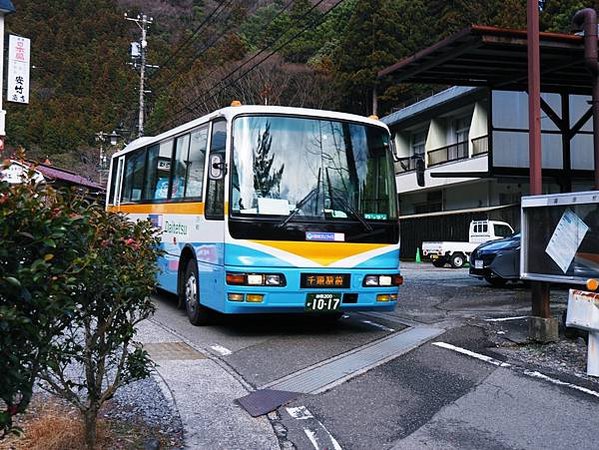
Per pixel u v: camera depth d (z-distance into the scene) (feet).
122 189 46.42
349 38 130.11
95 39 184.24
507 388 19.69
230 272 25.26
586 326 20.95
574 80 43.21
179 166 33.60
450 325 29.86
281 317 33.06
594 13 30.68
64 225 9.84
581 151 54.65
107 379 18.35
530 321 25.99
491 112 48.93
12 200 9.18
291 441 15.38
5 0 55.26
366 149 28.12
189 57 144.15
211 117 28.96
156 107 142.31
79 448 13.55
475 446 14.98
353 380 20.68
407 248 105.40
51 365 11.54
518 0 110.42
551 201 24.12
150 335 27.96
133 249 13.62
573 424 16.47
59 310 9.95
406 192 110.63
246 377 21.09
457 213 94.22
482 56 36.88
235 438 15.43
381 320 32.12
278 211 25.88
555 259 24.22
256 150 26.37
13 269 9.24
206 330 29.48
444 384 20.18
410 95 130.00
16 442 13.80
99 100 167.94
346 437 15.66
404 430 16.14
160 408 17.24
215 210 27.09
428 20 127.75
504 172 48.83
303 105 128.67
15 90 54.54
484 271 46.06
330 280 25.95
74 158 158.51
